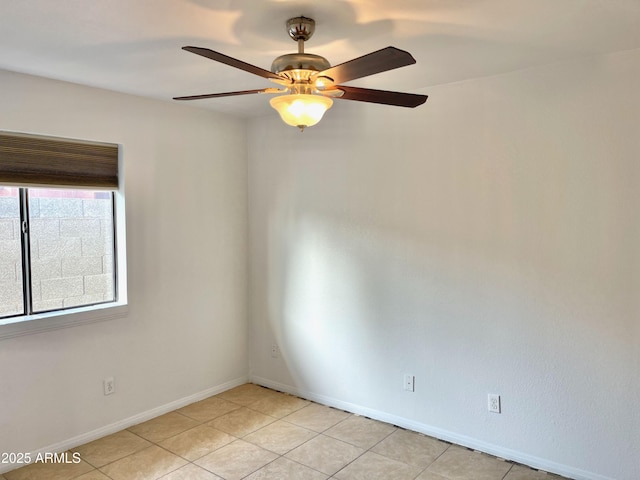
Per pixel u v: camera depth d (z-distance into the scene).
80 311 3.09
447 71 2.78
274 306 4.09
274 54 2.45
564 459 2.72
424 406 3.26
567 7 1.90
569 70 2.61
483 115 2.92
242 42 2.28
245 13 1.95
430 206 3.16
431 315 3.20
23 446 2.85
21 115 2.79
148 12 1.94
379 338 3.46
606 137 2.53
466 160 3.00
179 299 3.70
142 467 2.82
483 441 3.01
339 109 3.59
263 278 4.16
